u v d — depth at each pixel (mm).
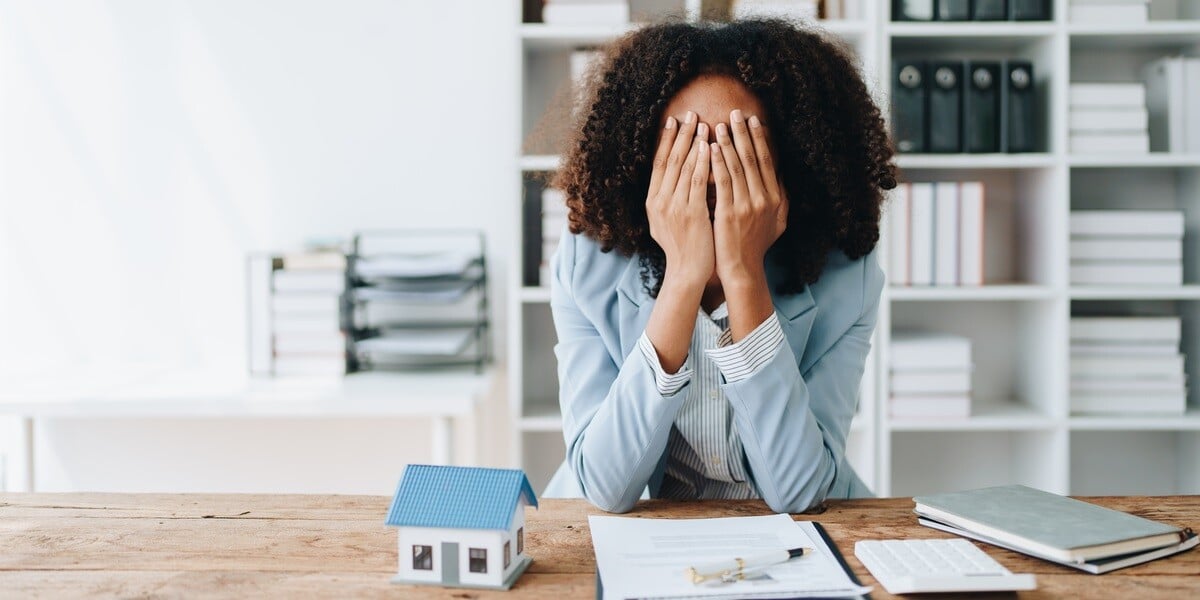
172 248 2445
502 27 2418
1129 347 2248
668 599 763
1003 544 884
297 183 2438
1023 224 2426
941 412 2227
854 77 1205
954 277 2238
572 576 834
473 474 854
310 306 2199
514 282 2195
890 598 774
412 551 818
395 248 2449
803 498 1053
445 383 2125
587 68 1283
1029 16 2186
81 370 2344
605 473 1060
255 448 2494
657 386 1063
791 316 1188
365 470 2504
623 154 1140
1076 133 2207
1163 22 2176
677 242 1092
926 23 2184
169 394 1994
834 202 1151
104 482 2480
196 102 2422
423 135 2436
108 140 2428
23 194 2434
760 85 1097
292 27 2416
